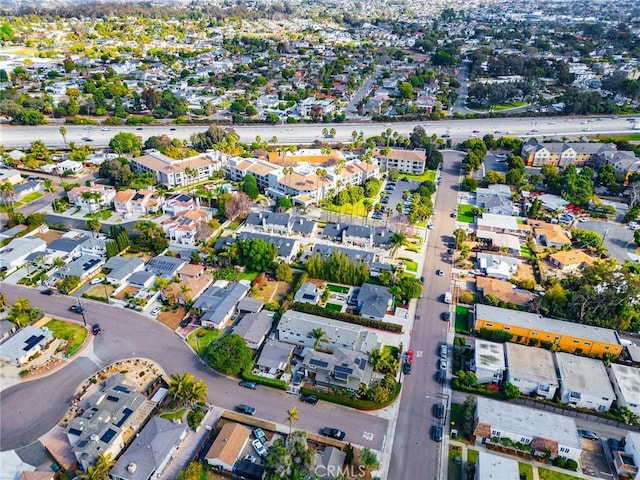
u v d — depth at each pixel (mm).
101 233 175875
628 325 133500
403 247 173250
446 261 166250
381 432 103125
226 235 177625
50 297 142250
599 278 140375
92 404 103750
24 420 103625
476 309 134375
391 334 131000
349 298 144625
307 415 106688
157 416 102750
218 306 135375
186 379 106438
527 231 184625
